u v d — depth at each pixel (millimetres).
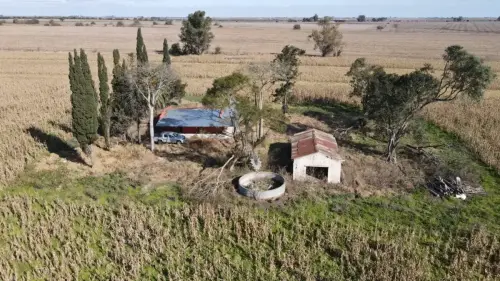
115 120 43906
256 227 28672
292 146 39094
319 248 27062
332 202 32406
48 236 28250
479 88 35781
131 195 33719
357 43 153125
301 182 35281
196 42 116312
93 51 115375
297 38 172375
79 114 37656
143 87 42875
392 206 31703
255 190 32750
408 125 40594
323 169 36969
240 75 35500
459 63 35688
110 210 31516
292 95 61938
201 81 75062
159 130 46469
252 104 36344
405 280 23844
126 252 26969
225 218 29938
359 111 57875
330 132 48406
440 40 164750
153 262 26203
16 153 40969
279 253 26453
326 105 60844
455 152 42562
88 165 39375
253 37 176750
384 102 38125
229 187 34344
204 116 48281
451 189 33938
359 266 25438
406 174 37281
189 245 27703
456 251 26625
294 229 29078
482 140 44469
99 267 26000
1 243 28172
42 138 45562
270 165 38844
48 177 36688
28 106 57594
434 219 30203
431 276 24734
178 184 35500
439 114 53406
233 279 24969
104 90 41469
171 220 30156
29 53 108562
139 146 43969
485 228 28703
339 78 76875
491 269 25125
